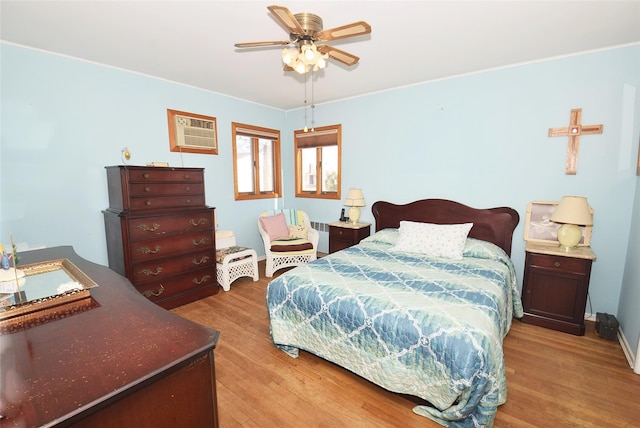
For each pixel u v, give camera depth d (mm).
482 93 3135
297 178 4910
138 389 735
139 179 2771
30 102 2518
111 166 2830
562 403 1736
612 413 1659
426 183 3592
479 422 1485
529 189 2980
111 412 723
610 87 2557
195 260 3205
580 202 2510
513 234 3084
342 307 1891
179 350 866
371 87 3688
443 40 2416
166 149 3441
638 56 2438
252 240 4578
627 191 2557
